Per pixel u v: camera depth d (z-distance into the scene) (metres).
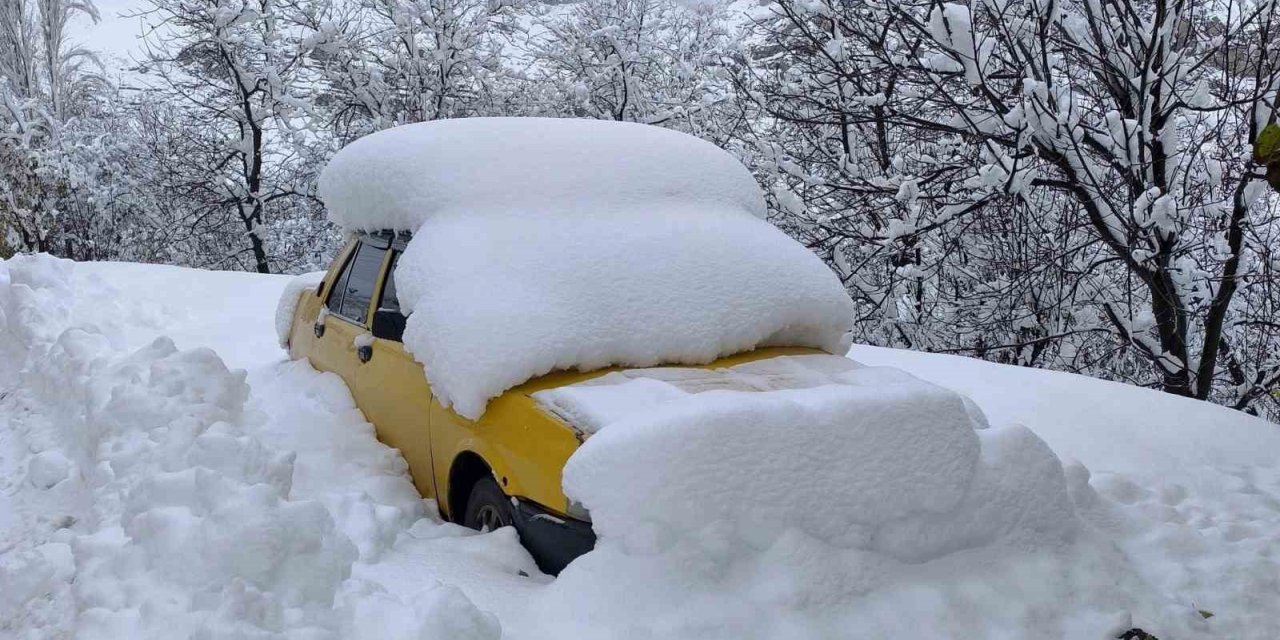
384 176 5.13
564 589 3.31
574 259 4.45
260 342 8.11
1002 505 3.78
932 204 10.78
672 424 3.39
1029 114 9.10
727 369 4.33
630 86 18.98
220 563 3.15
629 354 4.27
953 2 10.09
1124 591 3.75
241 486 3.49
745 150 12.89
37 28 26.50
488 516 4.09
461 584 3.46
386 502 4.33
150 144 22.28
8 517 4.39
